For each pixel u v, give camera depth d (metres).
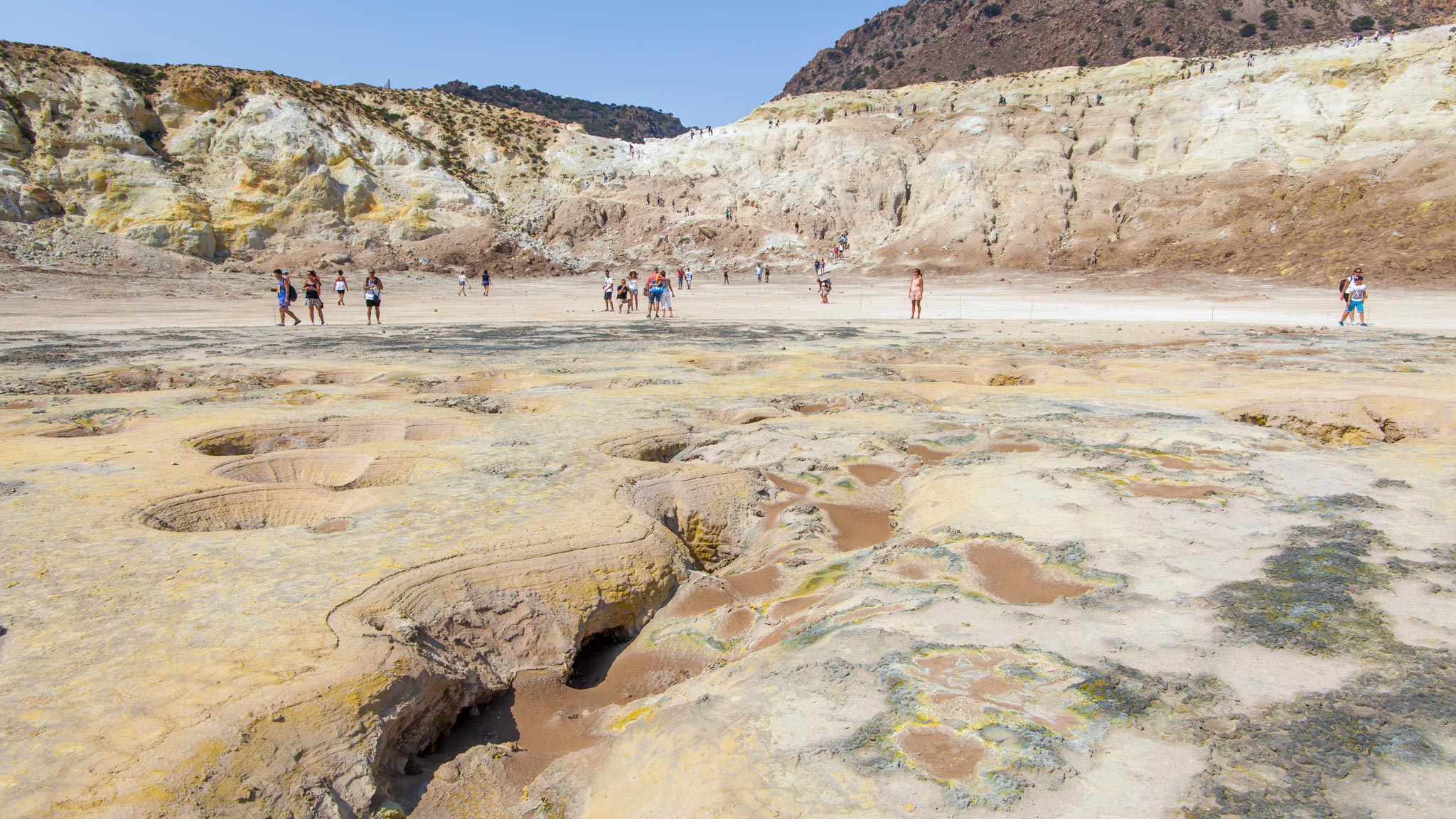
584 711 4.29
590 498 6.12
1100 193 57.03
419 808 3.38
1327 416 9.11
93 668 3.56
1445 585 4.28
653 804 2.95
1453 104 50.31
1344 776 2.77
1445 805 2.61
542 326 24.84
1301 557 4.74
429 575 4.65
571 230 63.56
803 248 61.56
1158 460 7.17
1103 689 3.38
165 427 8.59
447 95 75.12
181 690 3.39
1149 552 4.95
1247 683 3.39
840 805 2.75
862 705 3.36
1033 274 50.69
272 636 3.87
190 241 47.41
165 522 5.71
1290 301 34.00
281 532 5.38
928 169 63.84
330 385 12.24
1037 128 63.75
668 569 5.36
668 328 23.36
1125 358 15.08
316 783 3.06
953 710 3.29
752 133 72.75
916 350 16.80
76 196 46.31
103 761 2.94
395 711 3.56
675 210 66.88
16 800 2.74
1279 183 50.94
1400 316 26.17
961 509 6.00
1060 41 129.25
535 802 3.40
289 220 54.19
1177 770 2.85
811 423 9.16
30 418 9.23
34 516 5.60
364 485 7.07
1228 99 59.31
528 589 4.77
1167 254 49.50
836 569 5.39
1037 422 8.98
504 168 68.56
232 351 16.69
